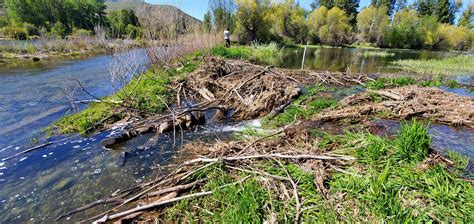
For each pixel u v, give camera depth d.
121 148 5.74
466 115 6.89
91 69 15.08
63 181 4.57
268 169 4.32
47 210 3.89
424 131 4.55
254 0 33.44
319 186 3.79
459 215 3.13
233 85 9.45
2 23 41.12
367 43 51.41
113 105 7.75
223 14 34.41
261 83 9.60
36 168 4.98
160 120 6.80
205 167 4.45
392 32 48.31
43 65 16.33
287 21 42.66
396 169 4.08
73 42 25.97
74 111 7.90
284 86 9.67
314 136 5.72
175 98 9.28
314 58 24.86
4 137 6.24
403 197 3.49
